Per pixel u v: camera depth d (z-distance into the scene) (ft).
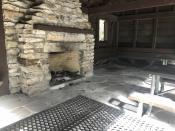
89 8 19.08
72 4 13.46
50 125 5.62
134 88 13.23
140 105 8.29
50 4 11.47
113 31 25.49
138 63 24.94
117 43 26.30
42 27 10.77
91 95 11.43
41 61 11.53
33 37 10.69
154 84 10.63
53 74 14.75
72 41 13.84
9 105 9.50
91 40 16.35
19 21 10.88
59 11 12.26
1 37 10.30
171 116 8.53
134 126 5.64
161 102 7.50
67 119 6.04
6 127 5.49
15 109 8.98
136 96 8.38
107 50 24.43
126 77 16.97
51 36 11.85
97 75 17.65
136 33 23.90
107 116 6.32
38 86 11.49
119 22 25.77
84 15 15.07
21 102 10.00
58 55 14.92
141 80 15.81
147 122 5.95
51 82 13.10
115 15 25.04
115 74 18.33
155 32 21.74
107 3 17.21
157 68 11.87
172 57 20.25
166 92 11.27
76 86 13.51
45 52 11.71
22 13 11.28
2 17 10.18
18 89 11.73
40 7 10.83
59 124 5.69
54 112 6.57
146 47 23.15
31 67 10.91
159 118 8.28
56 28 11.78
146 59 22.74
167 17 20.36
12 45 10.99
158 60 21.68
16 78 11.52
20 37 10.62
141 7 14.56
